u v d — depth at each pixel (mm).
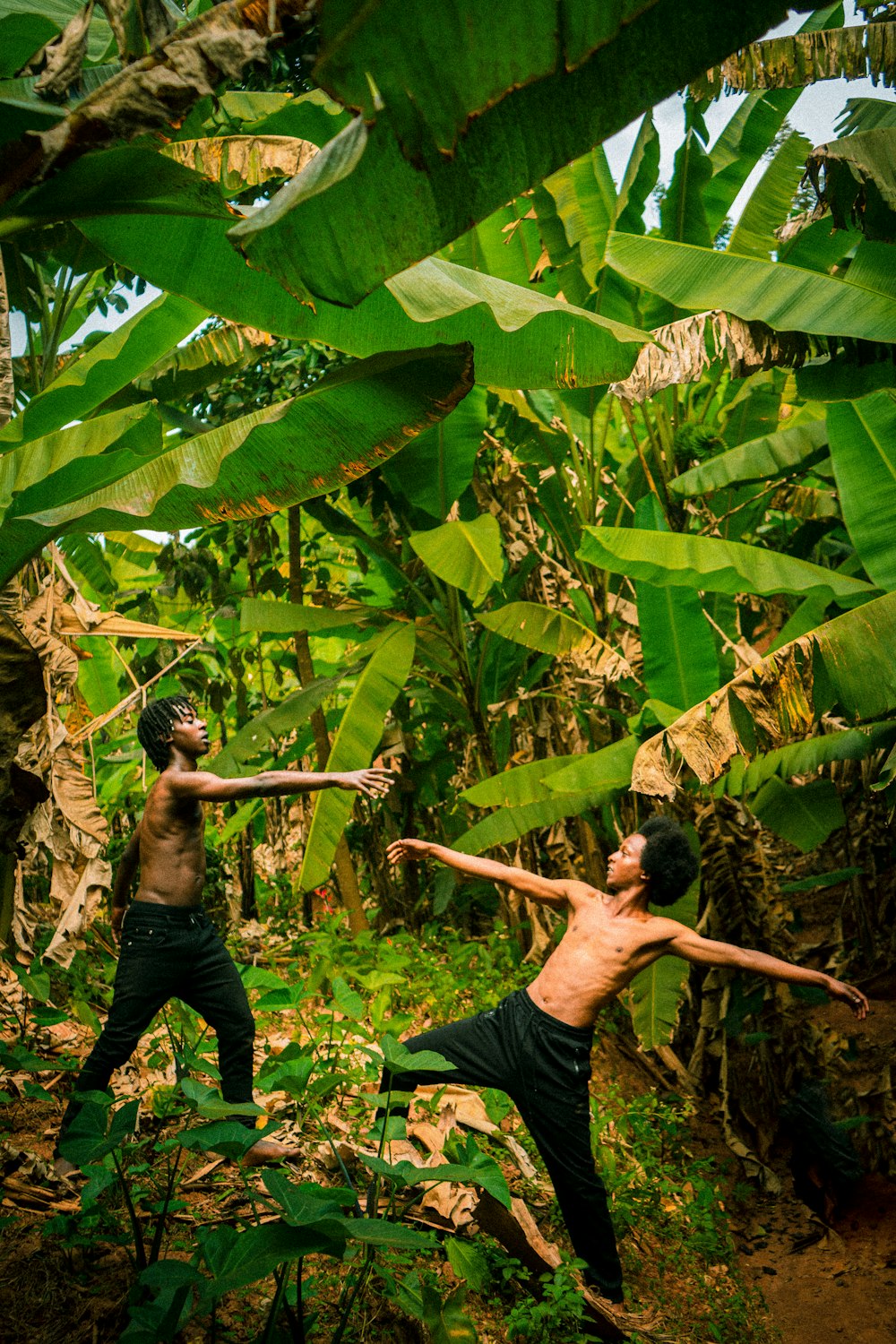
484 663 7086
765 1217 5781
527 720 7449
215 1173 3881
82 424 3744
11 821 3572
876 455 5035
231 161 3486
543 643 5777
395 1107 3963
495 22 1812
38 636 3986
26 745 4020
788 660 4570
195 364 5348
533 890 4324
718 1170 6047
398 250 2123
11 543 3186
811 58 3867
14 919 4027
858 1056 6668
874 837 7746
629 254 4898
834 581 5027
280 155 3471
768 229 6000
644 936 3938
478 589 5633
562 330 3535
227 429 3076
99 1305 3020
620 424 8430
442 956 7473
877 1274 5113
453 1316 3023
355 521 8047
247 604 6703
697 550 5090
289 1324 3105
